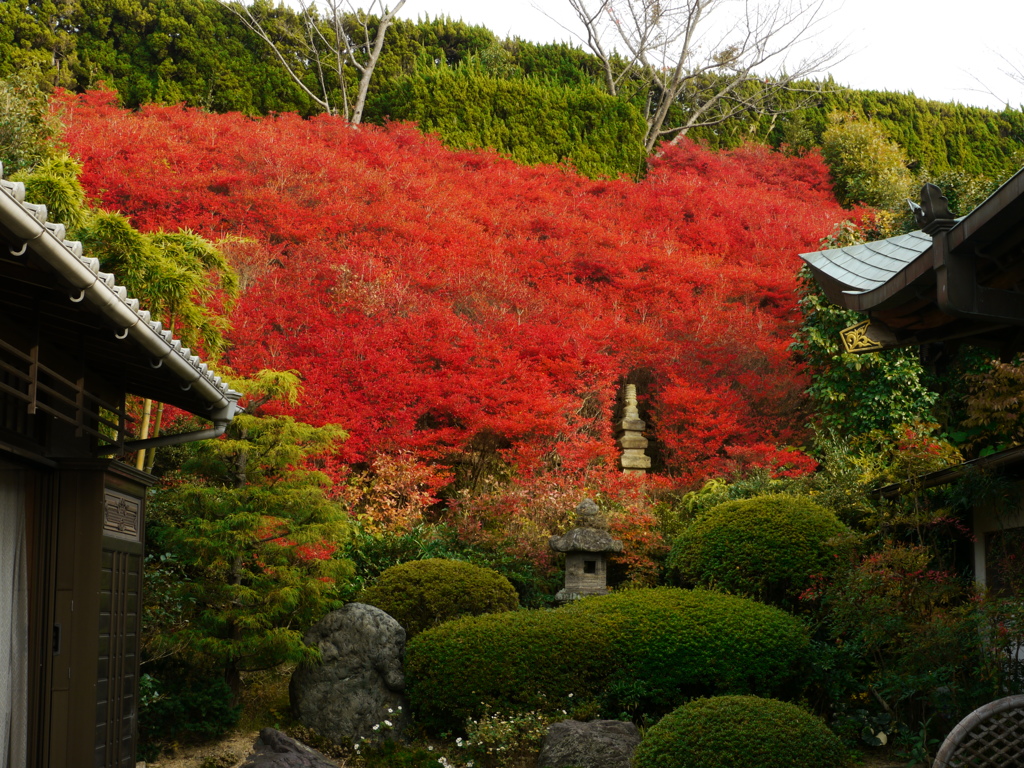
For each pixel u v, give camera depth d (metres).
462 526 11.41
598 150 24.94
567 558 10.08
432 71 24.84
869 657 8.34
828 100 30.33
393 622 8.27
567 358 13.91
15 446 4.35
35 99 11.52
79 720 4.69
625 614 8.20
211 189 17.06
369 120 25.11
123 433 5.30
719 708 6.23
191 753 7.20
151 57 24.08
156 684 7.34
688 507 11.88
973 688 7.14
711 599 8.27
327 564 8.04
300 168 17.78
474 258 16.28
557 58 30.23
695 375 14.80
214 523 7.60
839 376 13.28
